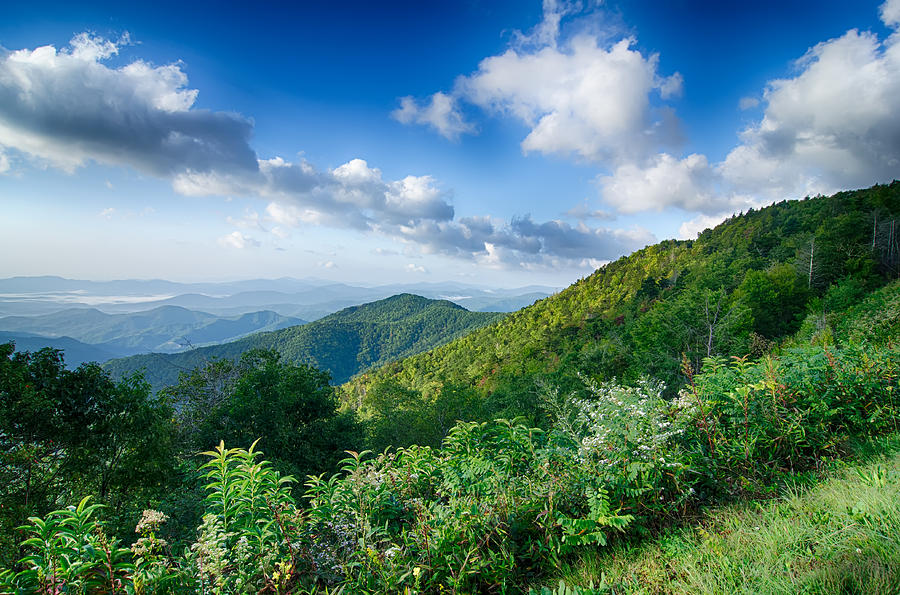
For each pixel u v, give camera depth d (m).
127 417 12.86
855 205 69.69
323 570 2.77
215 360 23.42
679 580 2.53
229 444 17.03
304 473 16.02
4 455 10.12
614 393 4.43
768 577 2.27
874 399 4.25
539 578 3.08
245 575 2.46
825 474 3.63
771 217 101.31
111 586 2.23
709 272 50.16
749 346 24.38
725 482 3.63
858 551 2.28
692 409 4.15
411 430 30.45
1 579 2.12
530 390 28.69
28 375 11.27
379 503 3.41
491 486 3.52
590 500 3.20
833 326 22.02
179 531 6.36
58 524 2.37
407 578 2.71
